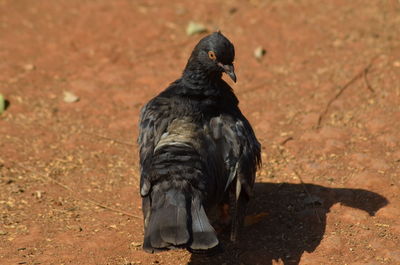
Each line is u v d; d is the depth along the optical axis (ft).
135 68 69.46
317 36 73.10
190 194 37.29
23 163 53.47
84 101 63.72
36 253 42.34
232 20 77.92
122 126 59.62
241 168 40.45
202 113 41.24
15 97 63.87
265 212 46.50
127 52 72.59
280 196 48.34
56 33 76.28
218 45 41.19
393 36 71.77
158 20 79.00
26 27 77.41
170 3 83.35
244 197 40.91
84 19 79.20
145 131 41.75
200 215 36.70
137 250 42.91
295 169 51.65
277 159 53.16
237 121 42.01
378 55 68.23
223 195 40.96
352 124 57.26
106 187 50.49
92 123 60.18
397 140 54.24
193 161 38.09
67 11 81.30
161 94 43.52
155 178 37.73
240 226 40.14
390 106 59.36
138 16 79.92
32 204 47.96
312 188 48.98
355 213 45.68
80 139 57.47
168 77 67.51
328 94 62.28
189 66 42.32
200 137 40.22
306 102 61.31
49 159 54.24
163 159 37.99
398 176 49.65
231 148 40.75
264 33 74.43
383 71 65.16
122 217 46.62
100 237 44.11
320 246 42.60
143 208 38.24
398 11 77.00
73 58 71.51
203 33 75.56
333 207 46.62
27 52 72.43
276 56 69.97
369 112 58.80
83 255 42.22
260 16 78.28
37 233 44.45
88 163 53.83
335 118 58.39
